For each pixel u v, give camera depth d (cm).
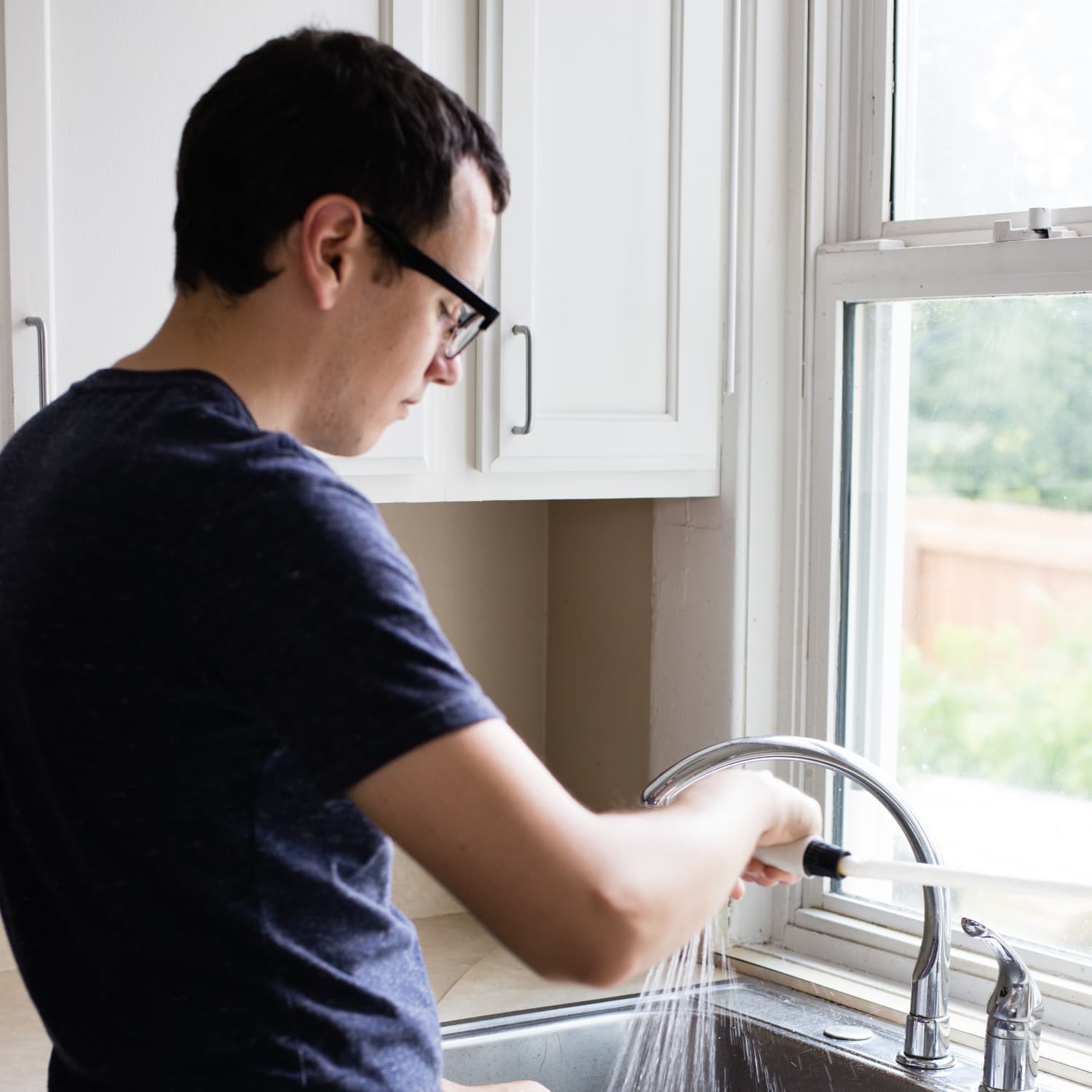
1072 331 142
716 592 167
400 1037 78
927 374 157
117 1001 73
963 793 155
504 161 84
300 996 73
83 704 69
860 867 96
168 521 67
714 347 160
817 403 164
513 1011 145
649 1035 148
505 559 195
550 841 65
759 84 160
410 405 86
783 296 165
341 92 74
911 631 160
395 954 80
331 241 75
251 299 76
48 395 122
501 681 196
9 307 120
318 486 67
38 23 119
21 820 75
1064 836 146
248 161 73
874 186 161
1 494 77
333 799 74
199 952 71
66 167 122
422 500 143
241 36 129
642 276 154
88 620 69
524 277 146
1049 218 143
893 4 159
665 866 70
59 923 77
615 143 151
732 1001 152
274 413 78
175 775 69
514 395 146
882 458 162
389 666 64
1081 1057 136
